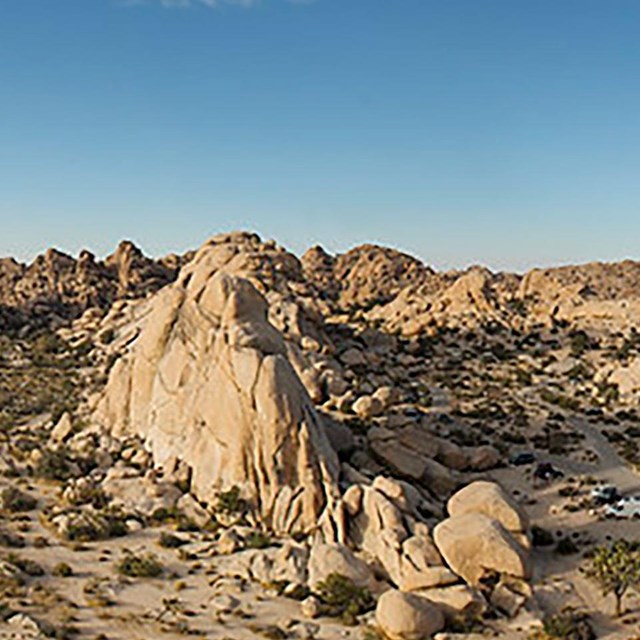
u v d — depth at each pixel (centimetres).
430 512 4897
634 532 5203
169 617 3875
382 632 3728
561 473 6456
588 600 4238
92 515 5284
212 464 5647
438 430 7519
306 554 4434
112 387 7481
